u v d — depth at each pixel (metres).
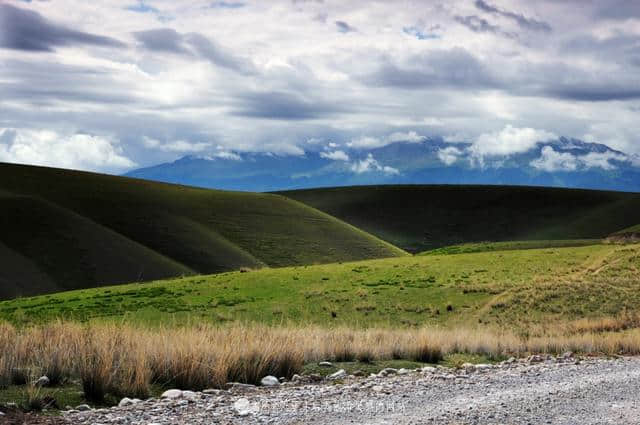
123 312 45.34
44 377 11.12
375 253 137.75
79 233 112.69
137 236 123.81
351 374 14.04
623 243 73.00
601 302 43.53
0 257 97.06
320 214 162.38
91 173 163.00
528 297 45.44
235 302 48.41
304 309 45.69
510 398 10.61
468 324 40.47
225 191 173.12
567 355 19.62
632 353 21.52
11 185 136.12
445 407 9.77
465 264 61.91
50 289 93.06
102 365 10.83
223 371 12.24
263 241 134.25
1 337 13.20
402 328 39.50
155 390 11.43
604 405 10.22
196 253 120.56
